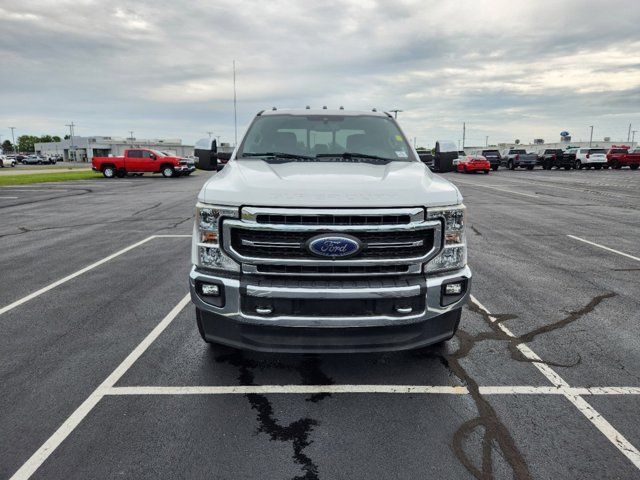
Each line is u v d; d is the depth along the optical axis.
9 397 2.91
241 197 2.80
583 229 9.17
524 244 7.66
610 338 3.83
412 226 2.79
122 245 7.64
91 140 95.06
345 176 3.07
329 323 2.78
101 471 2.24
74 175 31.62
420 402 2.87
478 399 2.91
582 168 40.34
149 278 5.62
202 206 2.92
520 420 2.68
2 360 3.42
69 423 2.63
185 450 2.40
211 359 3.46
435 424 2.64
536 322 4.17
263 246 2.79
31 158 72.12
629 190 18.45
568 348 3.64
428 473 2.24
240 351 3.59
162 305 4.64
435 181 3.23
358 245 2.75
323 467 2.28
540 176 29.56
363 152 4.02
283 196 2.75
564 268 6.08
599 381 3.13
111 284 5.37
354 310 2.81
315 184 2.86
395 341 2.92
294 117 4.43
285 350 2.90
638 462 2.31
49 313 4.41
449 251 2.96
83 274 5.81
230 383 3.10
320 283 2.80
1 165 53.16
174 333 3.94
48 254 6.97
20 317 4.30
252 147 4.07
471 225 9.64
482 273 5.81
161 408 2.79
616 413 2.75
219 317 3.04
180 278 5.62
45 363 3.38
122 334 3.91
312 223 2.74
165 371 3.27
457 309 3.19
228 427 2.61
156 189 19.66
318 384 3.10
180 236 8.45
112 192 18.08
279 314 2.81
